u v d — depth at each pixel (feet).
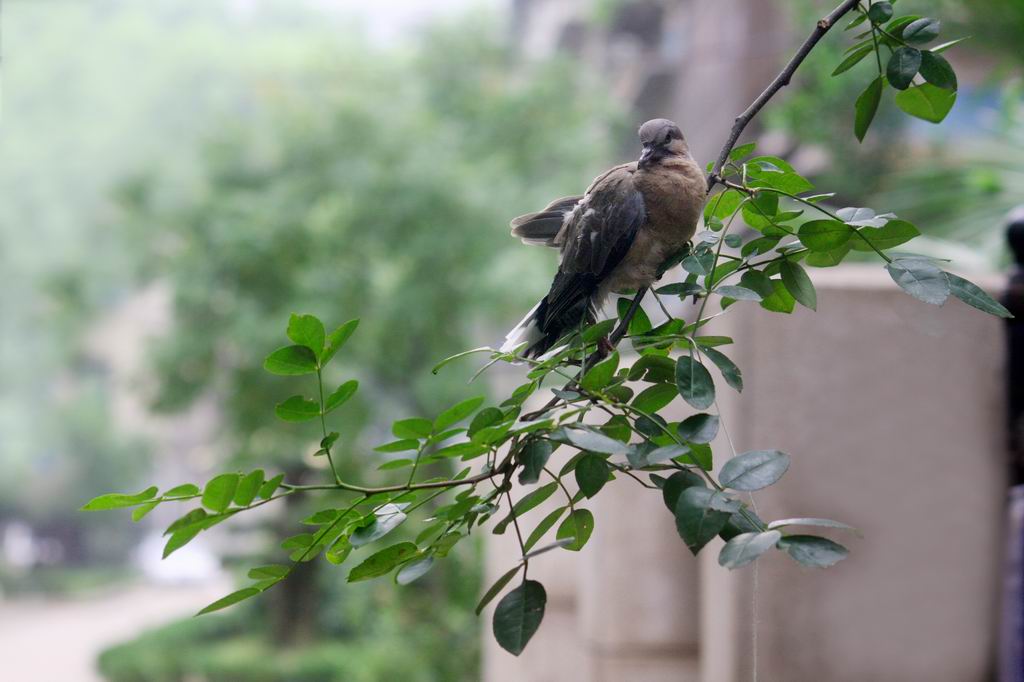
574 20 69.46
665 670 16.11
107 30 77.66
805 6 34.60
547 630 19.06
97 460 108.58
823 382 13.79
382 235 57.47
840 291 13.83
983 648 13.61
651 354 8.13
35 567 118.73
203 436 104.12
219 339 59.93
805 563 6.48
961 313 13.83
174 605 107.65
